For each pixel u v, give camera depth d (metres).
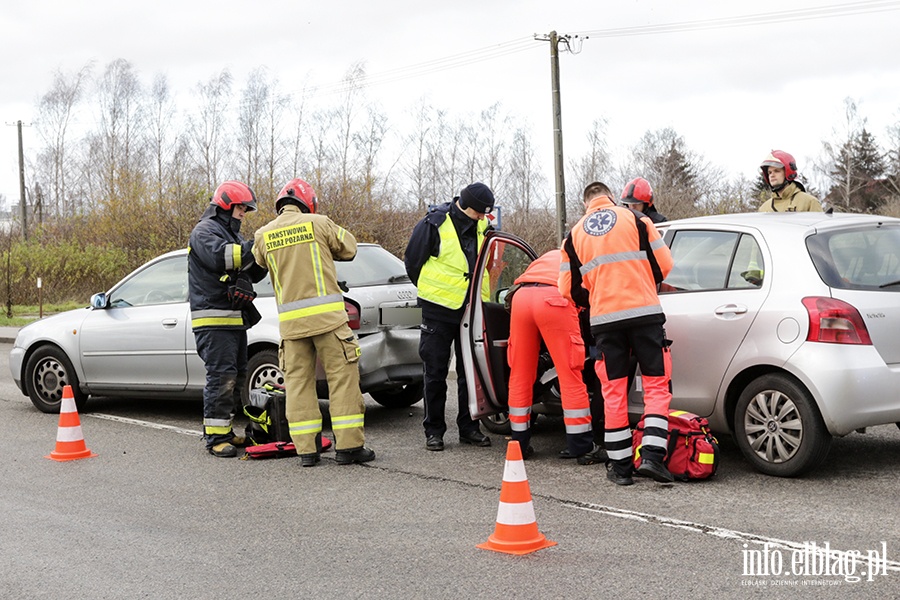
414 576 4.37
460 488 6.04
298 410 6.83
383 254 8.53
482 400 7.05
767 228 6.20
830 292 5.77
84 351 9.05
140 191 31.86
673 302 6.43
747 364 5.98
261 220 27.36
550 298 6.38
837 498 5.50
